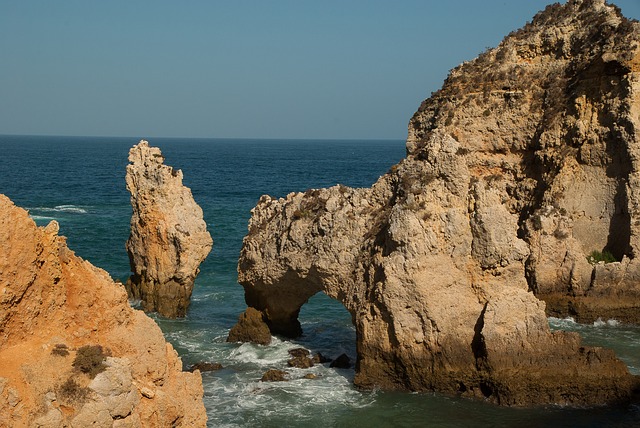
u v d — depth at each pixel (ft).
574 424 99.35
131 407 55.52
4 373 52.06
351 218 123.13
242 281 137.39
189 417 64.39
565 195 176.86
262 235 134.72
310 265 124.77
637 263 159.02
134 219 151.33
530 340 107.55
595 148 175.22
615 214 171.01
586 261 162.09
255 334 132.26
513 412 103.30
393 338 110.63
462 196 114.52
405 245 109.81
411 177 119.24
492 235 110.52
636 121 167.43
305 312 154.71
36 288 55.93
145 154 151.84
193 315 150.82
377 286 111.75
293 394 108.78
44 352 54.90
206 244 151.02
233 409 102.83
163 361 62.75
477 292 111.34
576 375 105.50
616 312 157.38
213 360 123.54
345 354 123.95
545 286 163.22
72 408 52.95
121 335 60.80
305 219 128.26
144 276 152.05
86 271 62.18
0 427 49.32
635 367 124.16
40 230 57.77
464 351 109.19
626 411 103.09
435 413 103.09
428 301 108.88
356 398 108.06
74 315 58.90
